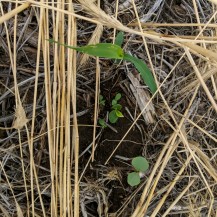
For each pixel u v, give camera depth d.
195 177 0.38
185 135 0.37
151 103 0.38
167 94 0.39
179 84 0.39
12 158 0.37
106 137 0.38
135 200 0.38
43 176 0.37
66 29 0.36
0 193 0.37
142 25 0.35
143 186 0.38
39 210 0.37
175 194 0.38
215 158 0.39
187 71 0.39
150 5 0.39
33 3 0.29
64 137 0.34
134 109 0.38
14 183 0.37
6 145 0.37
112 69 0.38
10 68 0.37
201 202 0.38
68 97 0.32
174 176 0.38
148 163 0.37
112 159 0.38
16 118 0.34
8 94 0.37
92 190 0.37
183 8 0.40
